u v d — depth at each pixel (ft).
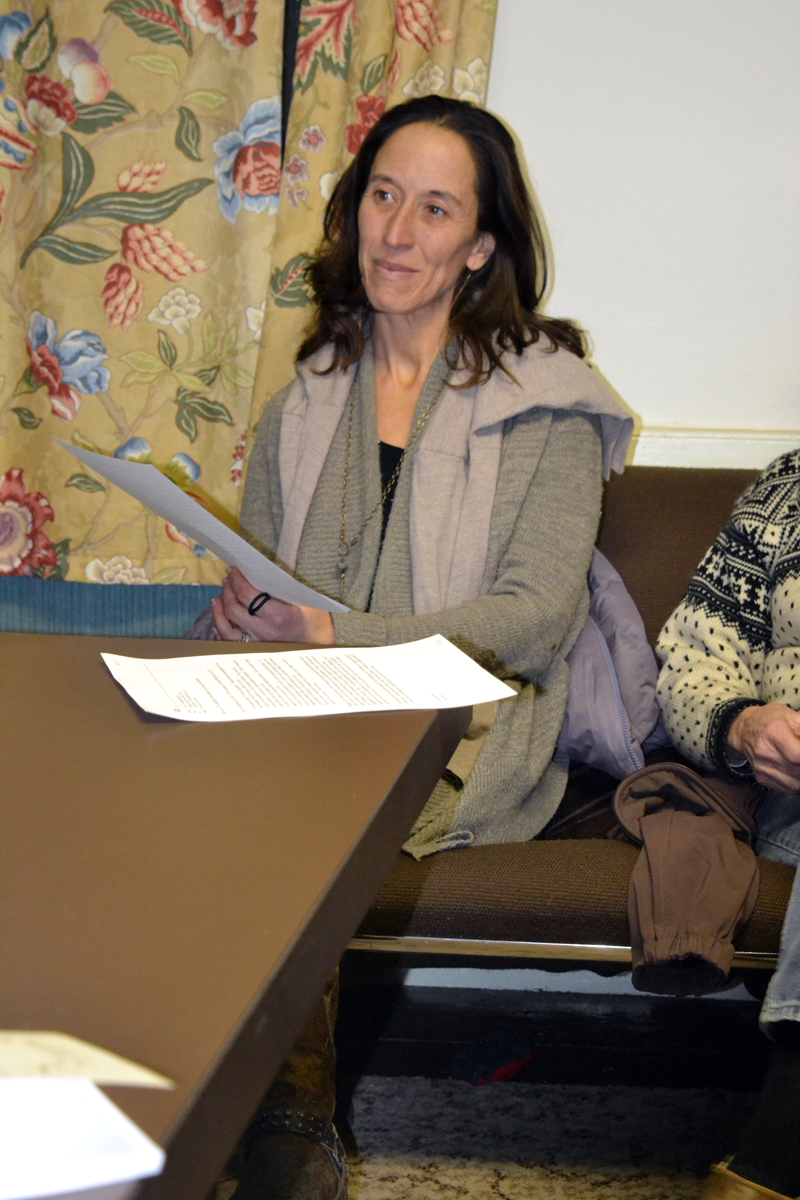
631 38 5.90
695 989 3.74
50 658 2.47
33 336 5.50
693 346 6.24
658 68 5.92
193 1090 0.93
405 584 4.98
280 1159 2.60
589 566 5.10
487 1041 5.11
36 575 5.72
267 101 5.41
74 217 5.38
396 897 3.90
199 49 5.34
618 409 5.16
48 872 1.36
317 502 5.24
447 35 5.60
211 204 5.54
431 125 4.98
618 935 3.87
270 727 2.02
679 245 6.12
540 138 6.08
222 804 1.62
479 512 4.91
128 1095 0.92
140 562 5.75
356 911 1.46
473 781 4.52
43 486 5.65
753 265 6.10
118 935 1.20
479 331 5.12
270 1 5.28
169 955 1.16
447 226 4.96
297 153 5.52
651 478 5.74
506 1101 4.71
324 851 1.46
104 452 5.64
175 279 5.56
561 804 4.95
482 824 4.51
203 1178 0.94
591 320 6.29
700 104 5.94
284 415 5.42
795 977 3.51
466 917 3.88
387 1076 4.89
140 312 5.55
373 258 5.03
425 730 2.02
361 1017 5.43
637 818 4.22
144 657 2.51
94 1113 0.82
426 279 5.02
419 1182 4.09
